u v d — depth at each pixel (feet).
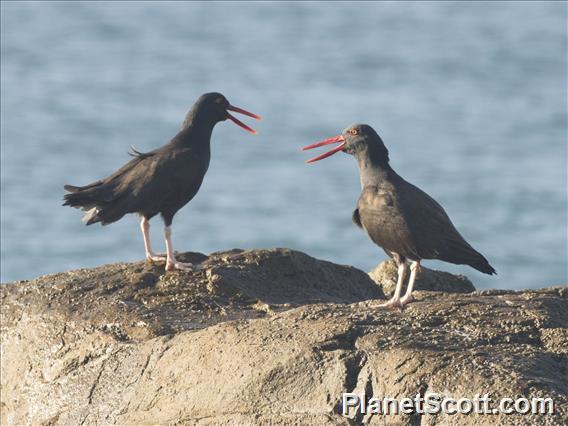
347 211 107.45
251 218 105.40
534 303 33.65
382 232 36.09
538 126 147.23
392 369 29.25
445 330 31.48
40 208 108.06
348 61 206.49
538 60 203.92
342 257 95.81
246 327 32.35
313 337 31.01
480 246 98.27
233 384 30.83
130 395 33.09
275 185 116.98
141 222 42.16
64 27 247.29
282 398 30.07
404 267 36.42
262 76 191.01
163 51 221.46
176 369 32.32
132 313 36.32
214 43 231.91
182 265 39.86
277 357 30.71
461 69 196.13
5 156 128.77
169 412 31.81
